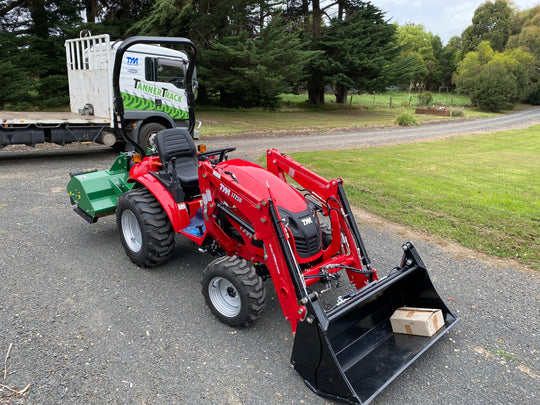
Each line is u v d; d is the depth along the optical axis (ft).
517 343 11.59
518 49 194.29
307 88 126.00
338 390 8.98
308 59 93.04
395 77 114.42
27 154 37.22
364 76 113.39
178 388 9.44
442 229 20.21
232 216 12.30
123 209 15.20
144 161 16.30
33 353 10.37
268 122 76.33
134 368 10.03
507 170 35.78
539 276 15.58
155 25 69.77
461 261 16.88
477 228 20.31
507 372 10.39
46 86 66.03
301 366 9.64
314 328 9.16
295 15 114.83
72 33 65.26
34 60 64.95
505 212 22.63
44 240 17.43
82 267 15.16
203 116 79.00
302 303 9.40
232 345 11.12
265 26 88.74
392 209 23.29
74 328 11.48
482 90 148.66
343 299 10.73
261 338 11.48
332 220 12.85
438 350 11.23
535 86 185.26
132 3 79.05
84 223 19.62
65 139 32.96
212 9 79.92
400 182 29.76
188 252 16.93
